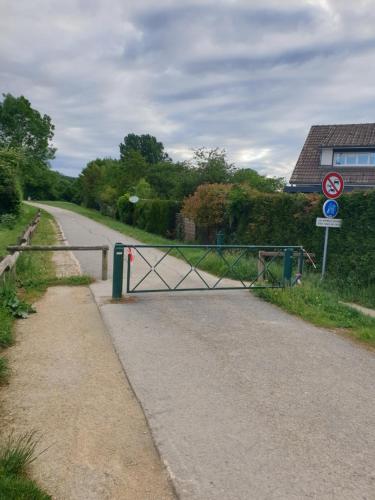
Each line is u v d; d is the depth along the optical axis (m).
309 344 5.98
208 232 18.84
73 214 45.12
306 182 26.05
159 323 6.68
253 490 2.91
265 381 4.69
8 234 17.75
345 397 4.37
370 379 4.85
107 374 4.75
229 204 15.53
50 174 52.81
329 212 10.03
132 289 8.80
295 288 8.76
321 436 3.61
